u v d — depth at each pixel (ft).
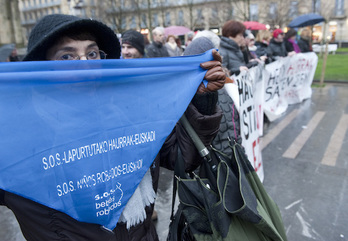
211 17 106.22
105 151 3.05
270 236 3.85
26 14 111.55
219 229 3.66
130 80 3.22
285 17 78.59
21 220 2.94
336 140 15.20
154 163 3.77
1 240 8.46
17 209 2.83
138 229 3.60
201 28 112.27
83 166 2.90
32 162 2.62
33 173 2.62
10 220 9.47
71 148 2.84
